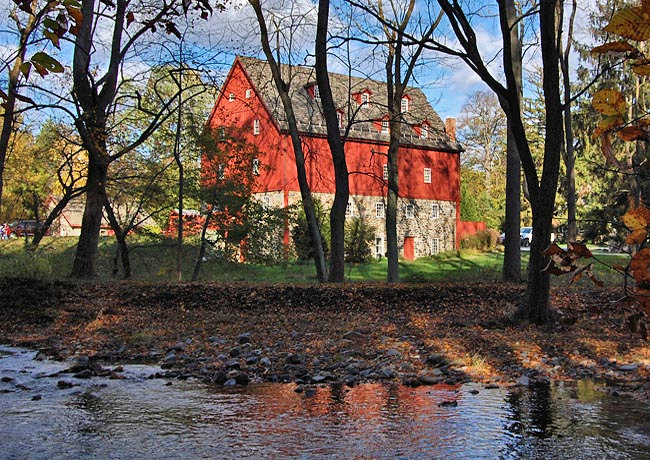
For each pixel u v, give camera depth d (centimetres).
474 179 8006
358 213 4906
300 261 3656
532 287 1598
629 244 164
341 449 673
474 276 2981
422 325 1677
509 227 2620
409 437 716
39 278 1962
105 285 2095
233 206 2500
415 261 4453
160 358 1312
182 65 2189
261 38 2522
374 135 4991
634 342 1365
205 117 2544
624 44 159
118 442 698
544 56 1470
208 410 855
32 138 3306
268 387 1025
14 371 1133
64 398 923
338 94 5012
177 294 2034
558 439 701
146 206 2562
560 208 4762
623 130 172
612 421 782
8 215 4453
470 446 678
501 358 1236
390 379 1088
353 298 2058
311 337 1514
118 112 2350
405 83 2772
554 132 1505
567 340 1393
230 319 1803
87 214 2344
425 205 5300
